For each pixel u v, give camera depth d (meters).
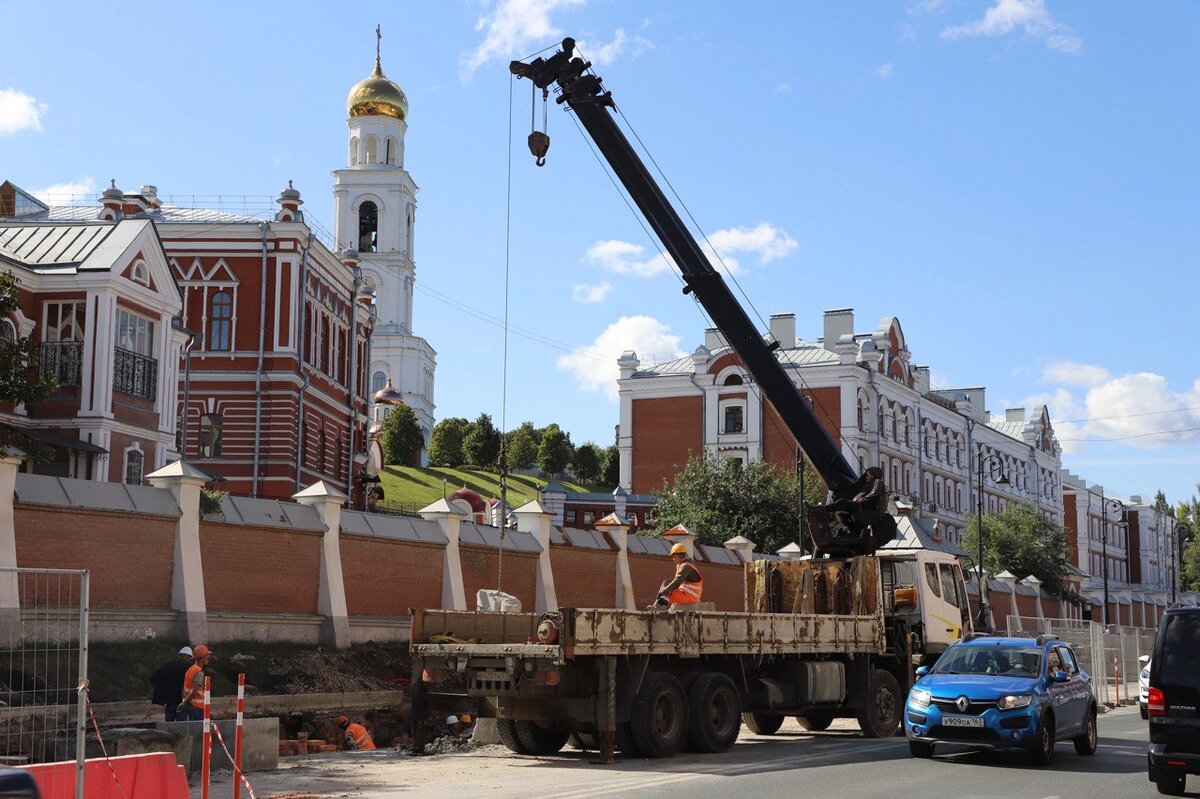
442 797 13.27
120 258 33.72
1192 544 139.25
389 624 27.98
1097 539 123.25
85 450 31.81
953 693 17.55
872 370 78.19
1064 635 36.06
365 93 113.06
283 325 48.19
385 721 23.92
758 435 77.62
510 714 17.31
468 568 30.50
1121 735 23.52
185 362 47.69
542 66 22.58
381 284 114.44
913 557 23.53
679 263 23.28
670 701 17.70
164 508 22.81
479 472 123.69
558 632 16.61
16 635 17.88
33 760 13.32
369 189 112.94
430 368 124.50
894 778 15.30
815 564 23.23
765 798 13.17
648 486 80.38
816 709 21.41
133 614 21.72
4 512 19.52
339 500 26.92
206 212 51.53
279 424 47.66
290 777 15.34
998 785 14.90
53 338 33.34
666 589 18.98
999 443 101.75
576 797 13.18
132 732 14.17
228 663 23.03
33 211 50.75
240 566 24.47
